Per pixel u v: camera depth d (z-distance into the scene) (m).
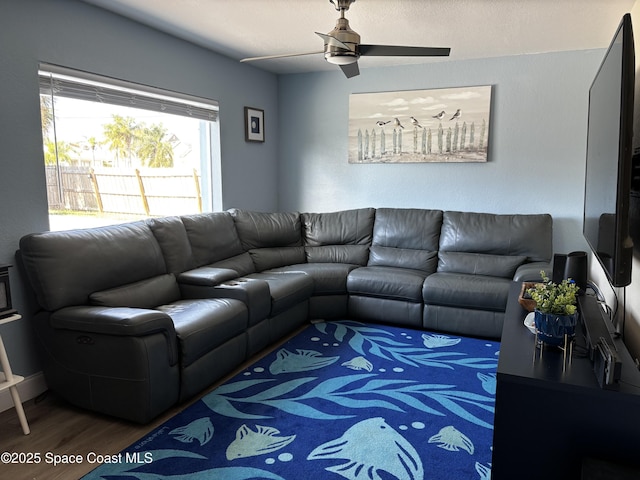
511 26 3.30
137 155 4.11
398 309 3.81
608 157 1.83
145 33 3.38
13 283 2.56
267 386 2.74
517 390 1.56
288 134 5.18
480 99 4.29
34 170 2.66
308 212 5.18
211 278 3.11
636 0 2.75
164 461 2.01
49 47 2.72
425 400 2.56
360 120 4.79
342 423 2.32
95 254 2.66
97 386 2.35
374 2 2.84
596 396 1.44
